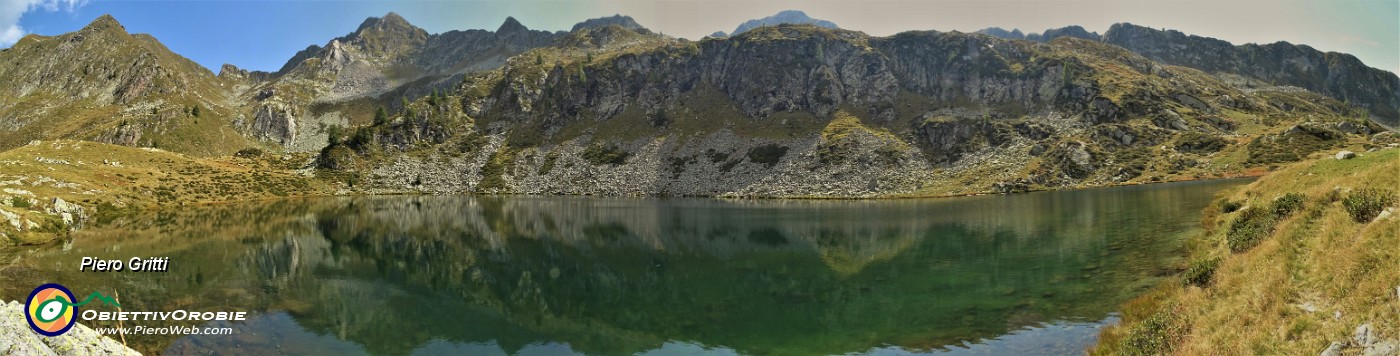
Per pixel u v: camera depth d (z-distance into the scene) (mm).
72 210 103750
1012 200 106500
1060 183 131125
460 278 50156
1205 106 175000
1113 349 24156
